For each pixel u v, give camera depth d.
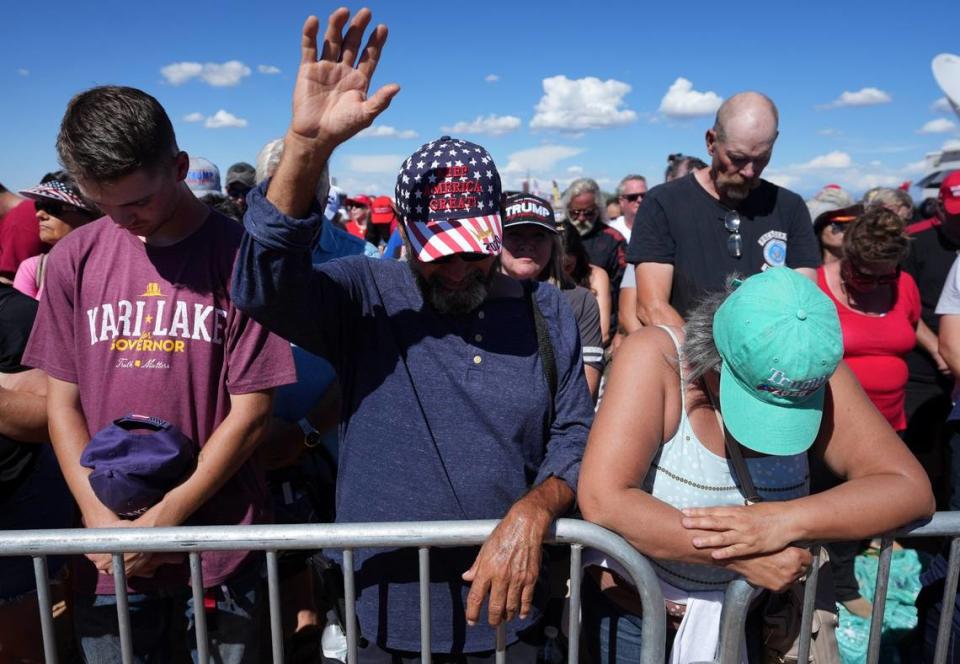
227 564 1.82
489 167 1.52
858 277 3.03
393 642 1.59
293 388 2.51
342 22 1.27
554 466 1.56
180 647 1.92
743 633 1.53
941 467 3.84
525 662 1.68
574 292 2.95
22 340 1.98
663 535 1.38
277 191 1.32
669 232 3.04
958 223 3.73
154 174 1.58
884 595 1.54
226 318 1.76
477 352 1.58
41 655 2.16
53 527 2.17
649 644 1.47
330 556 1.69
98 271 1.77
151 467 1.60
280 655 1.53
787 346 1.30
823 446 1.54
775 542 1.34
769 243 2.98
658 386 1.50
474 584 1.38
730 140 2.77
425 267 1.54
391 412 1.57
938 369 3.70
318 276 1.56
